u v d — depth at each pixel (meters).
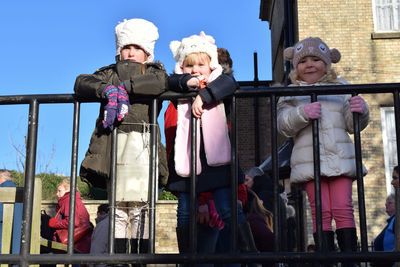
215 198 3.00
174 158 3.02
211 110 3.04
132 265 3.05
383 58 11.31
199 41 3.27
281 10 15.29
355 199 10.05
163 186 3.22
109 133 3.02
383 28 11.60
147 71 3.22
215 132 3.00
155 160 2.86
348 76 11.28
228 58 3.86
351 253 2.64
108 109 2.81
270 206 5.48
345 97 3.43
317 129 2.95
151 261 2.68
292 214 6.98
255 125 17.06
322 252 2.66
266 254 2.67
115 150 2.85
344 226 3.19
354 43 11.44
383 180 10.21
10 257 2.76
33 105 2.95
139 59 3.30
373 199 10.10
